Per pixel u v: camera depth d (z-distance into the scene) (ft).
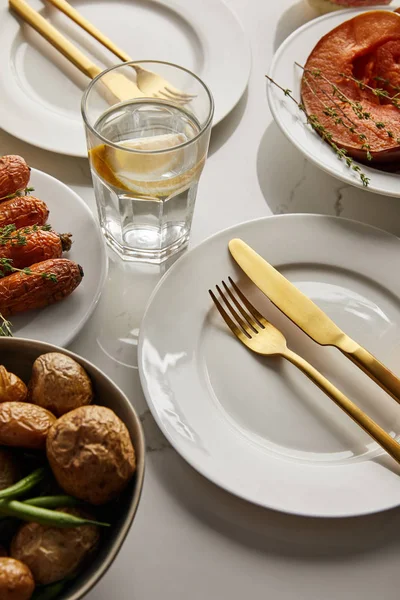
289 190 2.28
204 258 2.02
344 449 1.80
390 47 2.33
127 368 1.92
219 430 1.78
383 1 2.54
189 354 1.89
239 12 2.69
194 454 1.73
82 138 2.24
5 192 1.97
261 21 2.67
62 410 1.55
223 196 2.25
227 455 1.74
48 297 1.85
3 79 2.34
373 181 2.10
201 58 2.48
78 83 2.40
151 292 2.05
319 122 2.21
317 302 2.01
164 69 2.06
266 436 1.80
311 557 1.70
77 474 1.42
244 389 1.86
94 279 1.94
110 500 1.47
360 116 2.17
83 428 1.43
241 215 2.22
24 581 1.37
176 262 1.99
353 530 1.73
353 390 1.88
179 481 1.77
